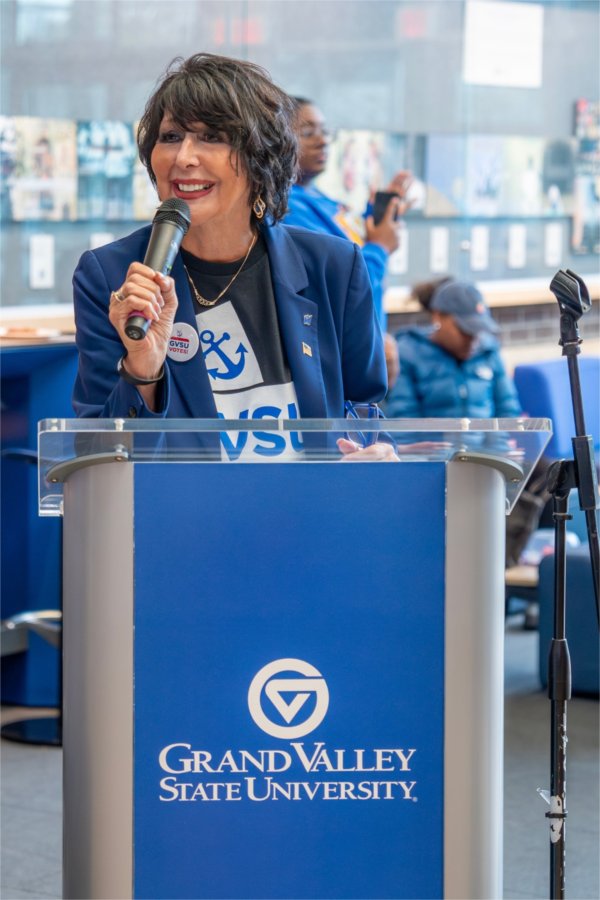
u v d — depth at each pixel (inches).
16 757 195.9
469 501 68.8
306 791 68.9
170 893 68.7
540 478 236.7
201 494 67.7
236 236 93.2
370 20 286.0
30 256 239.0
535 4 306.5
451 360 274.2
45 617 215.5
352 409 96.1
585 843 161.0
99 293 90.4
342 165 284.4
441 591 68.8
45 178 239.1
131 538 67.8
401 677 68.9
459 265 306.5
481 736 69.6
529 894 145.8
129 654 68.1
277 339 93.4
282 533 68.1
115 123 247.4
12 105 233.3
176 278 92.6
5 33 230.8
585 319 313.0
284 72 274.4
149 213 253.9
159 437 67.6
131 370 80.2
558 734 93.3
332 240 96.4
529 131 310.7
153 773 68.4
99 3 243.0
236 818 68.7
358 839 69.1
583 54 314.7
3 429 219.3
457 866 69.6
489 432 68.4
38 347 209.5
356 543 68.3
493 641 69.9
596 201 320.2
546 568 225.5
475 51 300.4
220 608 68.1
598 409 268.1
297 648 68.4
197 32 258.7
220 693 68.4
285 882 69.0
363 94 287.1
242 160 89.4
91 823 68.8
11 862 154.5
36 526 220.5
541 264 317.1
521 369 265.7
